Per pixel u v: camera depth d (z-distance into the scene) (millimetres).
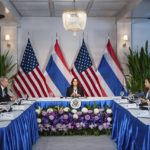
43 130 3734
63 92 5793
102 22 6074
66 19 3605
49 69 5828
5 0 4242
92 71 5855
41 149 3039
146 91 3717
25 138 2551
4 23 5691
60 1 4617
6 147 1902
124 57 5945
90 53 6082
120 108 3125
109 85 5812
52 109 3740
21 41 6000
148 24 5953
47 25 6031
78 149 3039
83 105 3879
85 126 3668
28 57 5793
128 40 5941
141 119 2195
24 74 5777
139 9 4516
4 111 2686
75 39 6047
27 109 2953
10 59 5762
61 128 3688
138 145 2131
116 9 5277
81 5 4953
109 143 3301
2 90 3879
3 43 5773
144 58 5223
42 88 5785
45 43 6039
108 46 5930
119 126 3096
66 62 6047
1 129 1891
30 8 5141
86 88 5824
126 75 5645
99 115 3695
